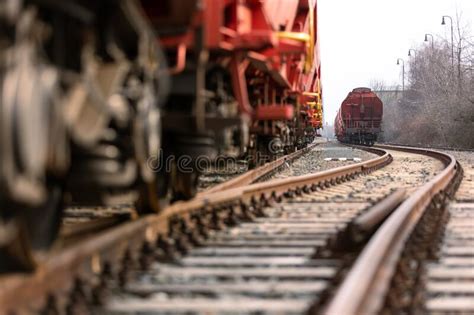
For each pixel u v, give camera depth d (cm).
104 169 445
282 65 1040
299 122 1991
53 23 361
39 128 326
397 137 9244
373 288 400
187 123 609
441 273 494
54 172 378
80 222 704
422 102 8469
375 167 2138
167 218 650
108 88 420
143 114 489
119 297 418
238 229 716
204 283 462
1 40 297
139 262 505
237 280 475
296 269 507
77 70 383
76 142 381
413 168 2202
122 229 530
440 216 786
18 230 358
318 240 643
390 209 837
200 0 527
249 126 1108
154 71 508
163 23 546
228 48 682
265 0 828
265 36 724
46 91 334
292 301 417
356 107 5534
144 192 623
